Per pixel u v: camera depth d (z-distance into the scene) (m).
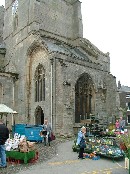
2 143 12.26
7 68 38.53
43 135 20.69
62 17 39.72
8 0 41.72
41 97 31.08
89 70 32.59
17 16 38.16
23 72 33.88
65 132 26.52
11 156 13.73
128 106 60.12
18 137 15.43
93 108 33.12
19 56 35.53
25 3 36.22
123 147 11.89
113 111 34.72
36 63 32.41
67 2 41.09
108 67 38.50
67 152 17.06
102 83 34.19
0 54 40.84
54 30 38.06
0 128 12.33
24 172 11.37
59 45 36.81
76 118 31.09
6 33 41.41
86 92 32.78
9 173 11.18
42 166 12.66
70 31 40.94
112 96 35.03
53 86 28.42
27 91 33.06
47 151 17.48
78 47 40.03
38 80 32.03
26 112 32.59
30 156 13.60
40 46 31.45
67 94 27.50
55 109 27.92
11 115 33.28
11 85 34.03
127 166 12.09
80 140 14.87
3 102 32.78
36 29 33.72
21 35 35.91
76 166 12.66
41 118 32.06
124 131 22.98
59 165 12.91
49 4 37.62
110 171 11.57
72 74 29.88
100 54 38.03
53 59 28.91
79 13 41.00
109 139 16.03
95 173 11.16
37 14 34.59
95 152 15.27
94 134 23.36
